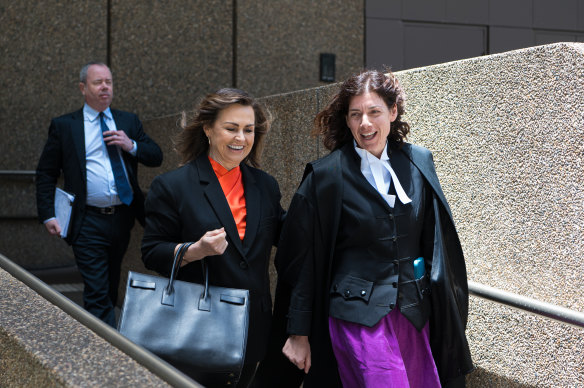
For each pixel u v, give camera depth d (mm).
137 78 8133
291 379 3029
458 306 2697
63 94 7984
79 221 4781
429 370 2611
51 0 7898
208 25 8375
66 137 4855
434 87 3330
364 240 2607
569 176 2666
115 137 4832
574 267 2652
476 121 3102
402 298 2578
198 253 2604
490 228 3043
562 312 2512
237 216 2830
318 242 2680
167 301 2570
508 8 9164
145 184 6586
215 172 2869
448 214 2678
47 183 4910
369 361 2490
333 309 2609
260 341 2814
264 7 8500
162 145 6242
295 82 8625
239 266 2766
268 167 4750
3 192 7793
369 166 2660
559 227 2715
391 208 2604
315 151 4227
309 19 8641
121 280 6824
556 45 2723
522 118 2871
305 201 2684
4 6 7746
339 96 2715
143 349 2014
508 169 2945
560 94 2705
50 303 2426
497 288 2947
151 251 2750
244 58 8453
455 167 3219
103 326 2180
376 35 8836
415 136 3447
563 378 2693
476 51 9125
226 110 2793
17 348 2084
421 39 8961
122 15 8094
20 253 7918
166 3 8219
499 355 2986
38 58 7887
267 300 2850
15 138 7844
